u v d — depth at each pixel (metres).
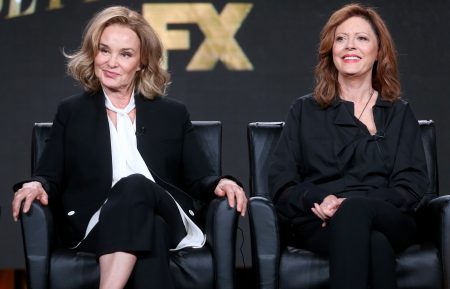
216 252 4.70
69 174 5.06
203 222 4.93
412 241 4.86
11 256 7.21
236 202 4.75
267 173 5.52
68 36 7.25
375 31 5.29
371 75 5.36
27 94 7.23
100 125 5.07
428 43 7.25
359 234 4.39
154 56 5.20
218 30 7.25
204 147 5.55
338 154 5.12
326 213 4.75
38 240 4.67
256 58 7.26
